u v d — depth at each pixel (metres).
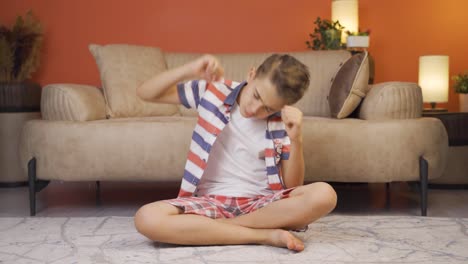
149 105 3.26
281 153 1.85
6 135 3.63
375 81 4.25
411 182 2.74
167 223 1.75
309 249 1.76
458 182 3.46
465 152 3.44
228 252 1.72
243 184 1.89
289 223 1.79
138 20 4.23
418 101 2.77
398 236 1.94
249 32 4.24
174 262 1.63
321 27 3.94
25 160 2.79
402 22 4.23
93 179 2.72
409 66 4.24
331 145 2.67
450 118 3.41
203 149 1.85
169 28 4.24
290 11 4.22
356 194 3.36
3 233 2.04
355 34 3.83
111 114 3.15
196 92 1.90
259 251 1.73
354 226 2.11
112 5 4.22
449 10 4.20
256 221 1.81
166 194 3.42
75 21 4.21
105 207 2.98
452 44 4.21
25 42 3.98
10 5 4.20
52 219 2.28
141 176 2.72
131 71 3.29
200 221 1.76
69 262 1.66
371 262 1.62
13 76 4.02
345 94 2.85
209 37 4.24
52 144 2.73
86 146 2.71
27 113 3.69
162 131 2.70
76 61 4.23
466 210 2.81
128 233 2.03
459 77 3.75
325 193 1.73
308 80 1.73
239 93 1.85
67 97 2.81
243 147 1.88
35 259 1.70
